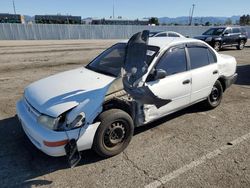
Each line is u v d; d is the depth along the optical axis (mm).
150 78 3711
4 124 4465
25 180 2988
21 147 3709
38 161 3365
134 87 3301
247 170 3199
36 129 3043
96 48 18906
